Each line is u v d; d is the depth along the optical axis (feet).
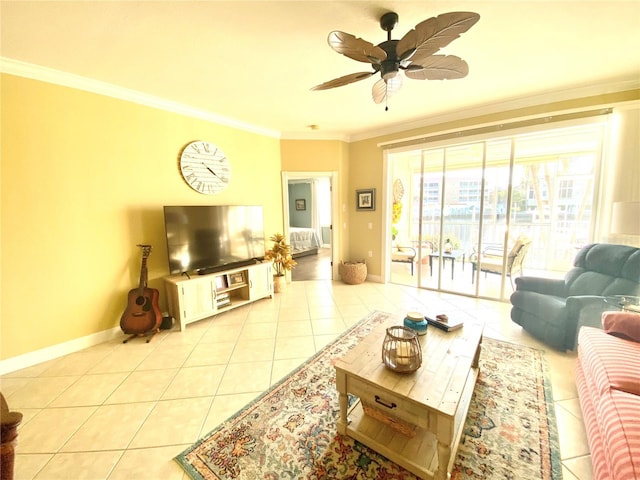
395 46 5.38
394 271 17.22
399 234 16.84
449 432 3.69
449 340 5.47
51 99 7.56
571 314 7.18
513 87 9.12
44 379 6.80
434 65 5.60
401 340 4.54
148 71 7.71
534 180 14.32
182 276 10.02
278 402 5.84
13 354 7.26
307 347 8.19
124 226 9.16
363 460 4.46
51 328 7.82
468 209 13.58
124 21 5.59
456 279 14.87
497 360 7.21
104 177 8.65
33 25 5.62
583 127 9.46
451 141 11.82
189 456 4.59
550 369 6.79
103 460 4.56
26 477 4.29
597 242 9.36
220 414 5.54
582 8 5.40
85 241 8.36
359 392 4.51
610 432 3.51
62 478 4.27
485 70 7.96
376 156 14.33
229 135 12.14
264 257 12.94
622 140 8.50
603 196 9.18
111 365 7.38
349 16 5.63
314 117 11.94
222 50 6.72
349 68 7.67
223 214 11.09
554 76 8.37
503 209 12.68
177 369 7.15
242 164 12.76
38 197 7.49
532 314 8.33
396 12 5.54
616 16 5.62
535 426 5.06
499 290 13.21
